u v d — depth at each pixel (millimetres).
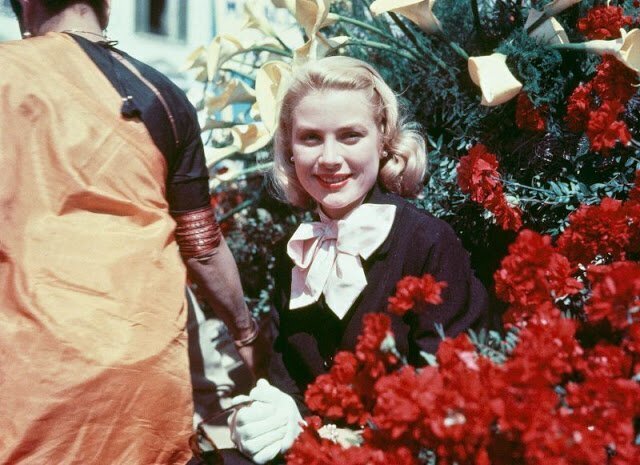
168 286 1568
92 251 1498
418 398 1078
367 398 1272
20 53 1521
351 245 1645
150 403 1519
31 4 1660
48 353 1437
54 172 1487
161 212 1596
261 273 2738
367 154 1653
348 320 1662
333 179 1649
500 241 2088
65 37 1582
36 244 1467
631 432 1062
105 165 1521
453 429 1058
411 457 1141
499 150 2062
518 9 2148
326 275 1679
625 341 1205
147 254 1541
